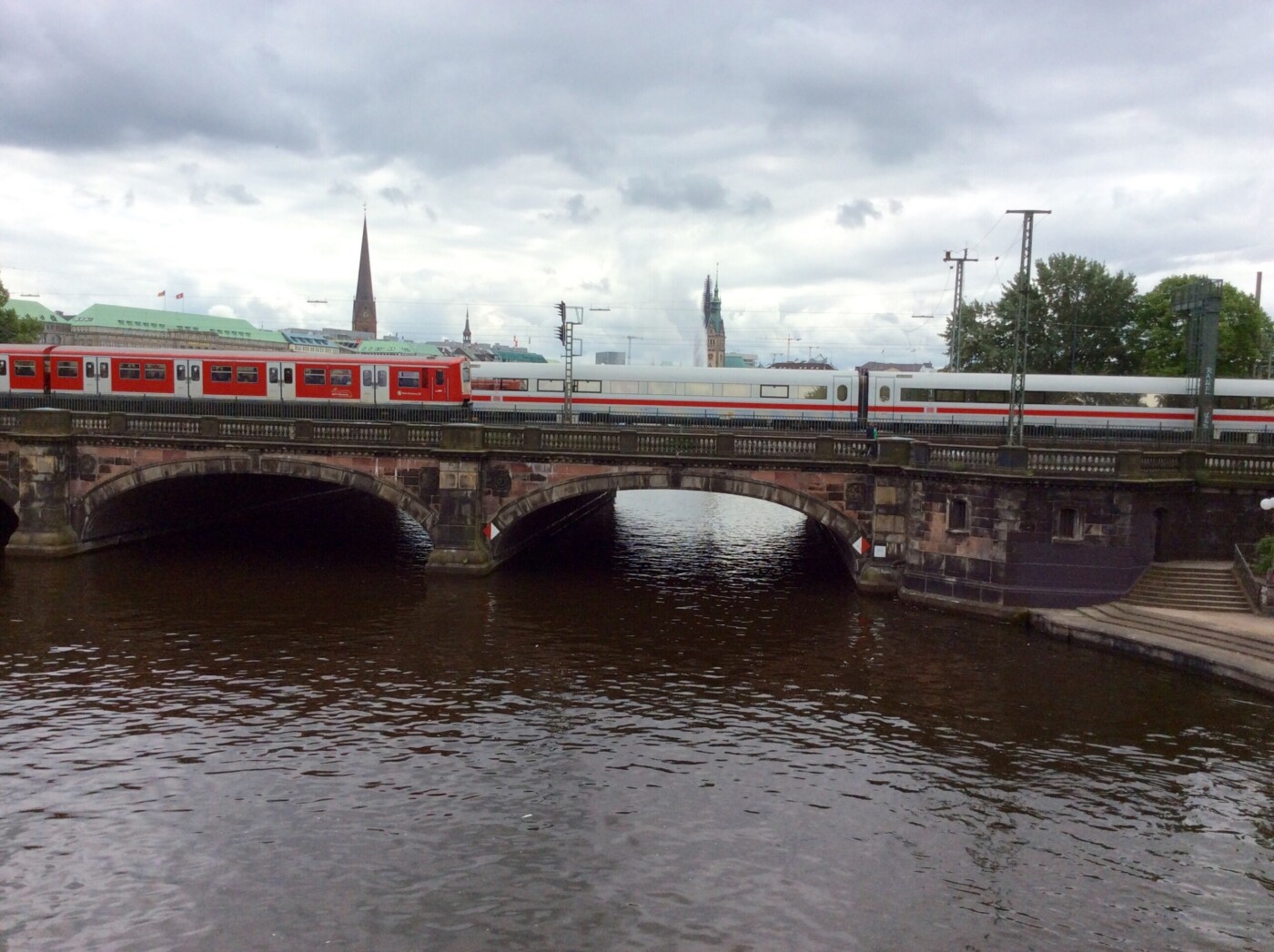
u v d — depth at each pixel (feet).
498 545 154.81
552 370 194.70
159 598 131.03
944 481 129.29
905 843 69.21
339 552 170.30
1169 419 182.70
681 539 209.36
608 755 82.99
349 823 70.54
